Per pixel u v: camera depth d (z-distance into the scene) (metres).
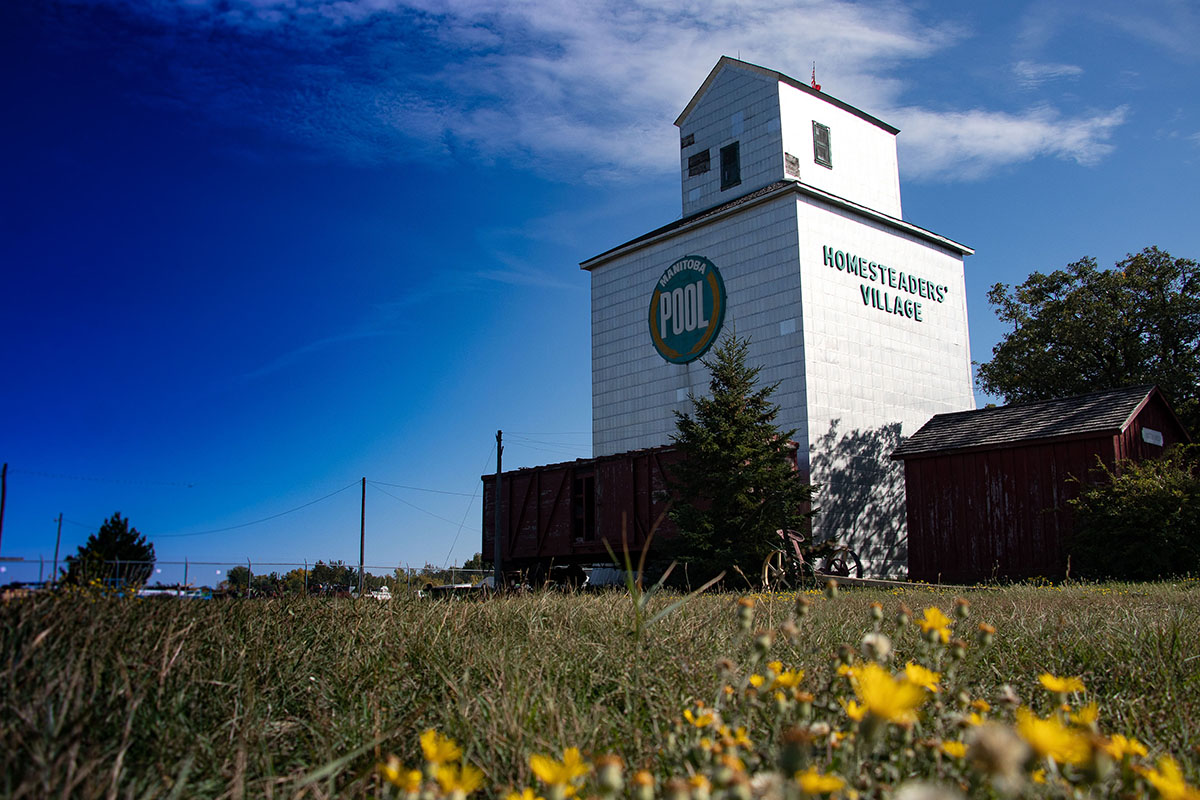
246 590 6.59
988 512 22.22
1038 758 1.38
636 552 22.08
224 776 2.77
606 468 23.08
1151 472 18.67
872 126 31.31
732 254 27.75
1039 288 34.09
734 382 21.53
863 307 27.31
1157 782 1.57
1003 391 34.16
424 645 4.84
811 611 6.44
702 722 2.16
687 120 31.66
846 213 27.58
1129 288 32.53
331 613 5.89
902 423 27.56
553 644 4.92
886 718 1.43
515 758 2.73
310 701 3.85
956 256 31.27
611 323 31.52
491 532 26.50
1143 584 14.23
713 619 5.64
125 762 2.72
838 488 25.08
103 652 3.43
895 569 25.89
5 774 2.26
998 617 6.62
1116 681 4.30
